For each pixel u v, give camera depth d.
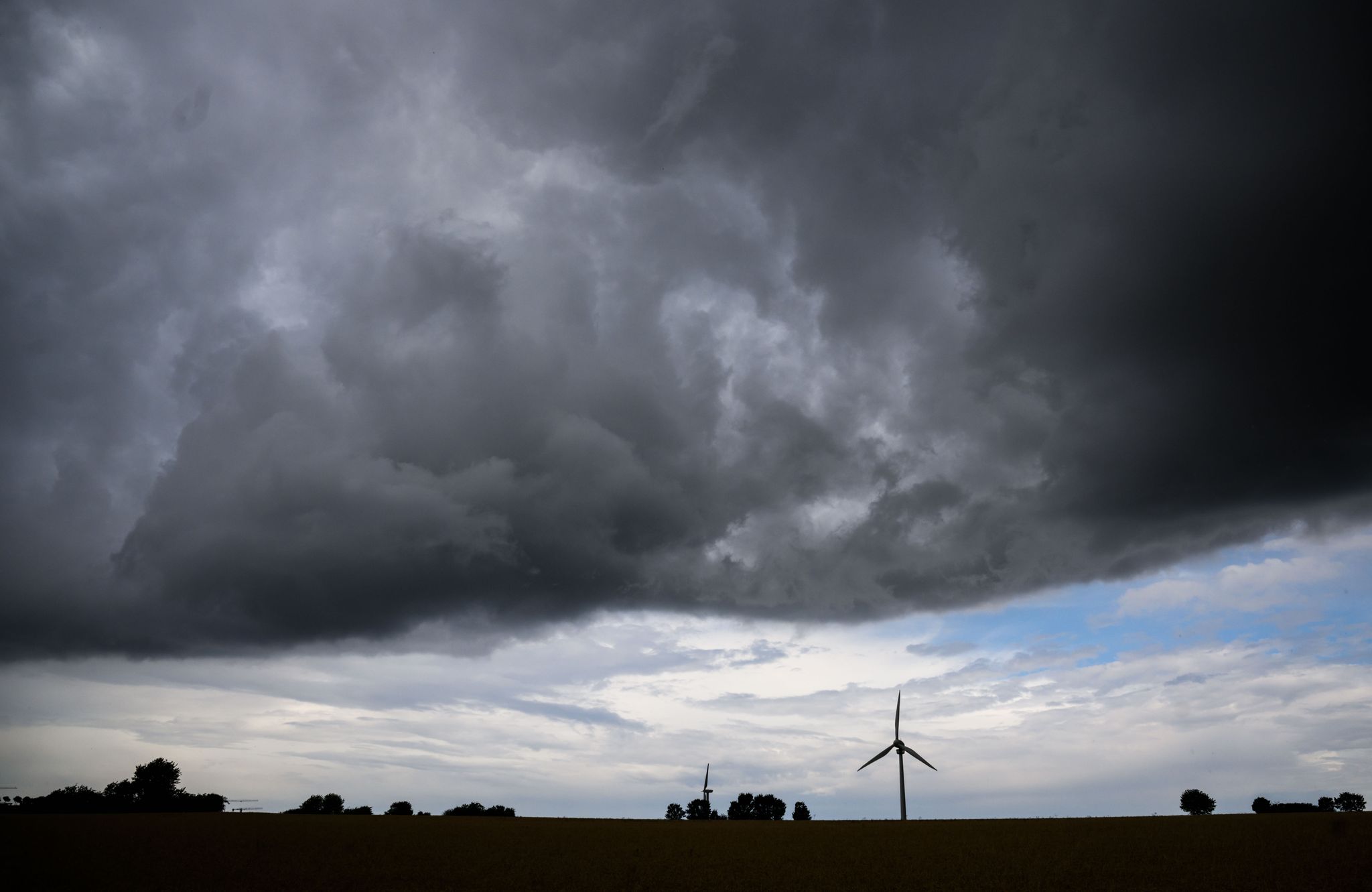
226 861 36.81
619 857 40.38
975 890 28.86
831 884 30.83
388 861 37.78
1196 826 54.25
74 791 104.44
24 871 33.06
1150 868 33.69
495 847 45.00
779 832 58.66
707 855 41.47
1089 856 38.34
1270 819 60.88
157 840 46.47
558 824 73.75
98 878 31.12
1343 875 31.00
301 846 43.72
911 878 32.34
